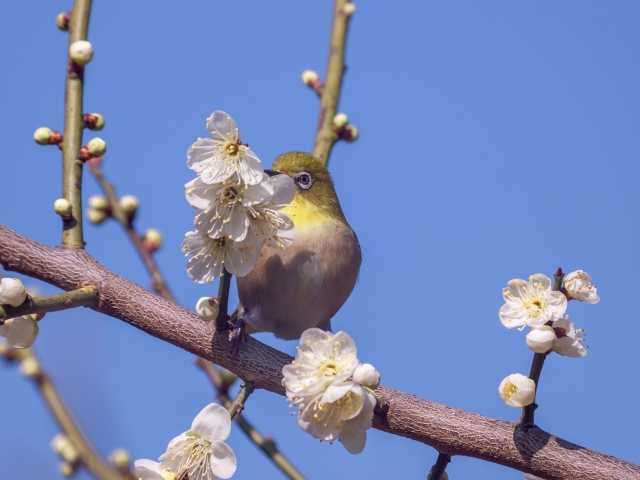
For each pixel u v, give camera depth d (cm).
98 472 848
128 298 768
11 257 757
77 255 780
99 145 811
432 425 725
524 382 686
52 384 918
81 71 850
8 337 706
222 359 775
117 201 1030
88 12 870
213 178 668
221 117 681
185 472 643
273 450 938
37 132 820
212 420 651
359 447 605
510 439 715
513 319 677
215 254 714
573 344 665
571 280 687
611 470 695
